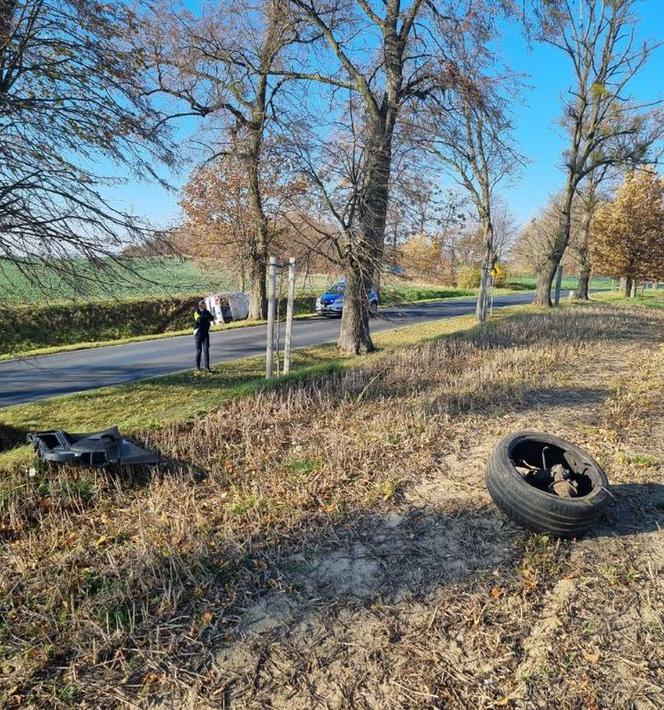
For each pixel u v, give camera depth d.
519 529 4.98
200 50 17.53
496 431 7.54
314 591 4.16
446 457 6.67
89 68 8.57
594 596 4.11
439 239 15.38
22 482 5.71
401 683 3.31
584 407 8.66
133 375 13.50
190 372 13.27
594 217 32.84
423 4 14.34
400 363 11.71
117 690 3.25
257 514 5.19
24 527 5.15
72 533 5.00
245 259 21.20
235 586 4.20
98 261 9.38
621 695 3.23
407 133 13.80
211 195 22.66
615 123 25.86
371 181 12.27
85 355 16.28
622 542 4.82
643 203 31.08
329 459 6.50
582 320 19.53
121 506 5.54
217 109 18.91
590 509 4.64
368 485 5.89
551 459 5.61
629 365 12.06
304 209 12.55
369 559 4.56
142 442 6.86
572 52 25.03
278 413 8.29
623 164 26.55
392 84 13.93
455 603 4.03
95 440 6.03
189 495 5.66
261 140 17.62
